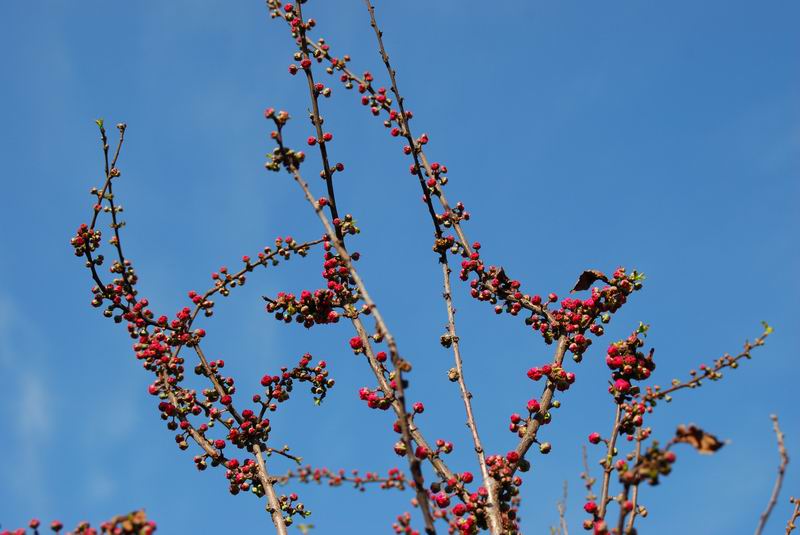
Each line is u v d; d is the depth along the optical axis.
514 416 9.55
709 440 6.83
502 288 10.71
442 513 8.23
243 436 10.23
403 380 7.50
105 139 11.21
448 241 10.95
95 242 11.05
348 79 11.27
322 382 10.59
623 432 8.57
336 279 10.29
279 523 9.52
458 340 9.92
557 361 9.91
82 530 6.67
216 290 10.83
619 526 6.98
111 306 11.05
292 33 10.88
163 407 10.27
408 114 11.35
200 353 10.76
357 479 8.18
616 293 10.22
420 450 8.98
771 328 8.48
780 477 6.70
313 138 10.27
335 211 10.16
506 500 8.80
